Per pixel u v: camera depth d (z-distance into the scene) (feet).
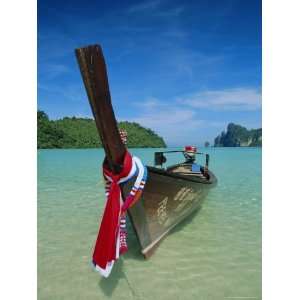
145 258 16.72
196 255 17.57
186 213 21.65
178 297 13.66
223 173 55.52
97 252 13.15
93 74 11.05
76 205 28.45
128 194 14.01
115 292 14.01
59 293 13.85
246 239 20.04
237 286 14.47
